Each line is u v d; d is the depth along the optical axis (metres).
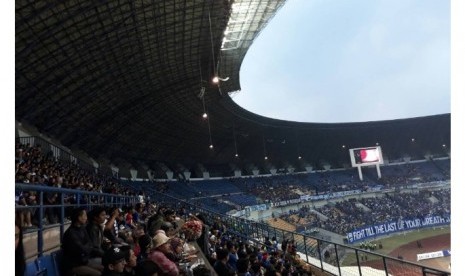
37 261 5.69
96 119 42.84
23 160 17.72
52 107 34.34
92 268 6.09
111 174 49.53
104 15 28.08
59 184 15.03
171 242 8.77
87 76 34.31
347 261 37.12
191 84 47.69
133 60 36.50
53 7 24.19
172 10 30.89
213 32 36.31
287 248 18.44
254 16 35.66
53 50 28.31
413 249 46.53
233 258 12.64
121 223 12.72
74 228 6.15
